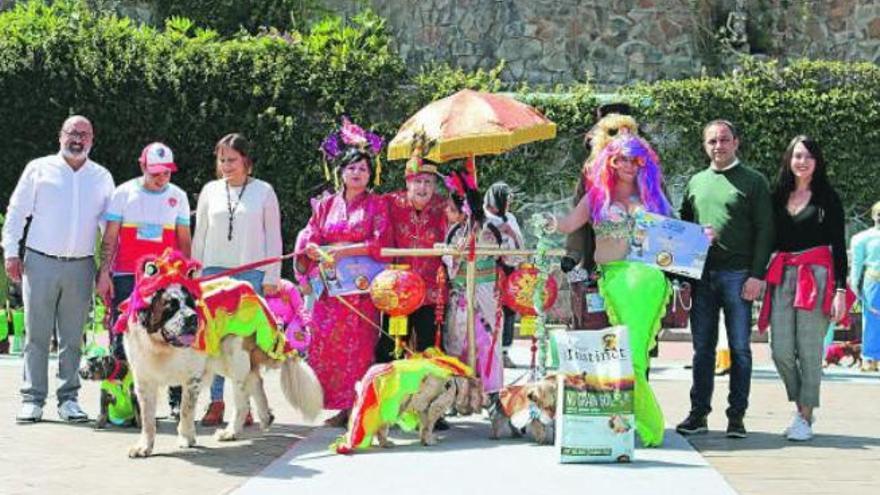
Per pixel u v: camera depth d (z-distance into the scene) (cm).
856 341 1684
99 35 2045
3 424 970
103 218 1001
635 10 2458
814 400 922
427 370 863
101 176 1006
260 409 924
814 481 764
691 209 960
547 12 2438
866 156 2059
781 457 846
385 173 2027
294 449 861
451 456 832
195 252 988
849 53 2489
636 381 876
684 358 1653
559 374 812
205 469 788
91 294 1006
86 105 2031
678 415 1063
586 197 905
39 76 2030
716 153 944
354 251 936
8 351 1570
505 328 1416
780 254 934
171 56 2038
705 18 2477
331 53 2047
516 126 948
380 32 2116
